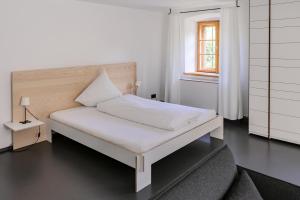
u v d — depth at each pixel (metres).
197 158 3.48
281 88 3.85
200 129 3.55
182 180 1.31
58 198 2.58
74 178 2.97
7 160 3.45
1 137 3.68
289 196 1.56
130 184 2.83
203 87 5.46
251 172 1.75
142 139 2.86
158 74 6.09
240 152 3.64
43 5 3.91
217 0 4.63
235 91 4.87
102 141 3.09
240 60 4.94
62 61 4.26
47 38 4.02
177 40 5.66
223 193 1.41
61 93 4.24
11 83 3.69
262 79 4.02
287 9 3.63
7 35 3.57
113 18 4.93
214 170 1.48
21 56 3.76
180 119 3.25
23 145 3.88
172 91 5.82
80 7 4.38
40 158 3.51
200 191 1.29
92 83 4.57
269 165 3.24
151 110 3.54
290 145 3.87
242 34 4.86
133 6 5.02
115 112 3.87
